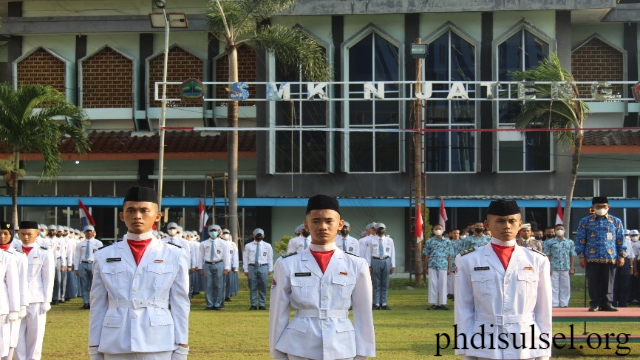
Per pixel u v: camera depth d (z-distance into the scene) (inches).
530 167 1472.7
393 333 691.4
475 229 949.8
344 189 1489.9
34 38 1625.2
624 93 1507.1
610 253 645.3
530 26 1466.5
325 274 333.7
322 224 336.8
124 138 1598.2
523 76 1259.2
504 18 1475.1
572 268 932.0
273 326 336.2
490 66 1473.9
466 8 1457.9
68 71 1616.6
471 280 355.3
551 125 1284.4
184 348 339.6
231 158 1242.0
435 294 923.4
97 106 1622.8
